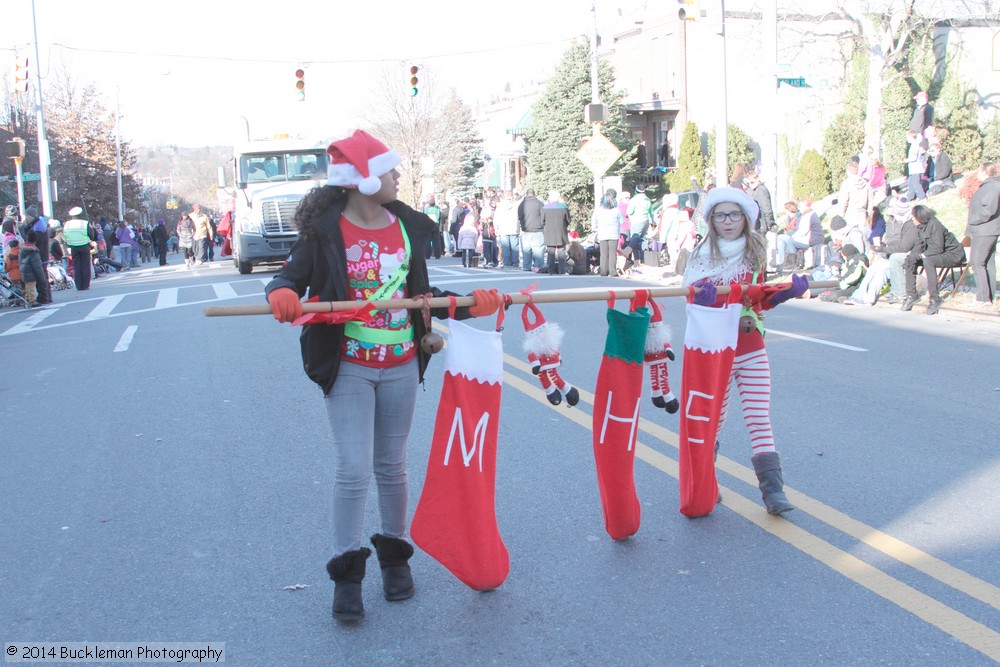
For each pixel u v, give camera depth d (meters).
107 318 14.74
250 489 5.71
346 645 3.68
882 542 4.55
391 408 3.98
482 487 3.98
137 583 4.35
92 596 4.22
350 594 3.84
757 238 4.86
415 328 3.99
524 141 42.25
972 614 3.77
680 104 39.56
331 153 3.76
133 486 5.86
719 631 3.68
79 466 6.35
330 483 5.79
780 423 6.90
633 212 20.66
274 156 24.16
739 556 4.41
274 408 7.84
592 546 4.61
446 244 28.19
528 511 5.15
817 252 17.53
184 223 30.09
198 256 32.38
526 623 3.82
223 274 24.20
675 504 5.17
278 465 6.20
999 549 4.44
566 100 38.75
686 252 17.86
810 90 31.06
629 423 4.47
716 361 4.70
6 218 17.80
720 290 4.72
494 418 4.00
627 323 4.40
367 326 3.82
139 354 10.94
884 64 25.03
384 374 3.90
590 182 38.53
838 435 6.54
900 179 22.97
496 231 22.78
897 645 3.53
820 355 9.72
